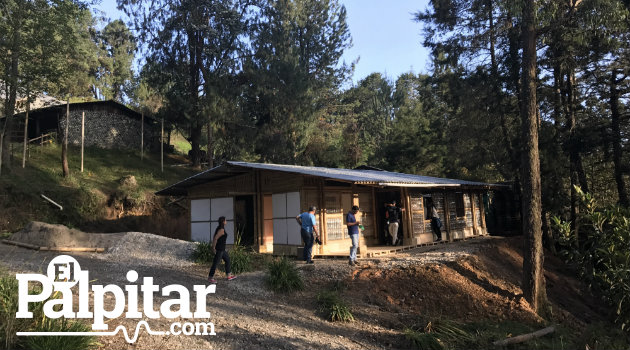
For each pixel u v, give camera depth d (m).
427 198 17.89
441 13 19.80
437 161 33.38
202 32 30.02
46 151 28.41
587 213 12.49
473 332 8.45
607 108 20.17
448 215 18.50
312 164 34.19
